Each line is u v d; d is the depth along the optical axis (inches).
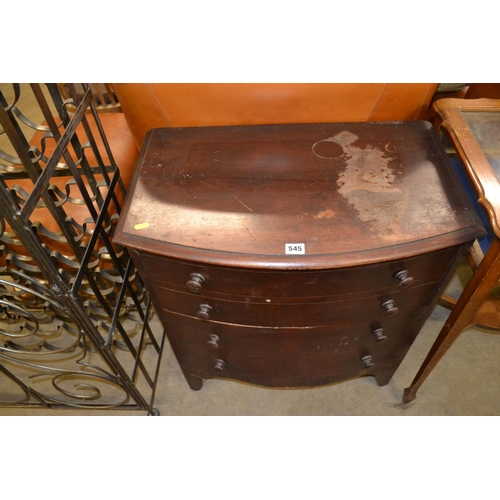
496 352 60.6
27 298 52.2
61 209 33.6
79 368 60.9
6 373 45.8
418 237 31.8
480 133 38.8
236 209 34.2
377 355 46.8
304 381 49.6
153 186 36.3
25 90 102.9
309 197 34.7
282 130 41.1
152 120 44.6
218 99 41.8
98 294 40.3
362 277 33.8
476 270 38.3
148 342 57.7
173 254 31.8
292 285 34.1
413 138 39.4
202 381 56.0
